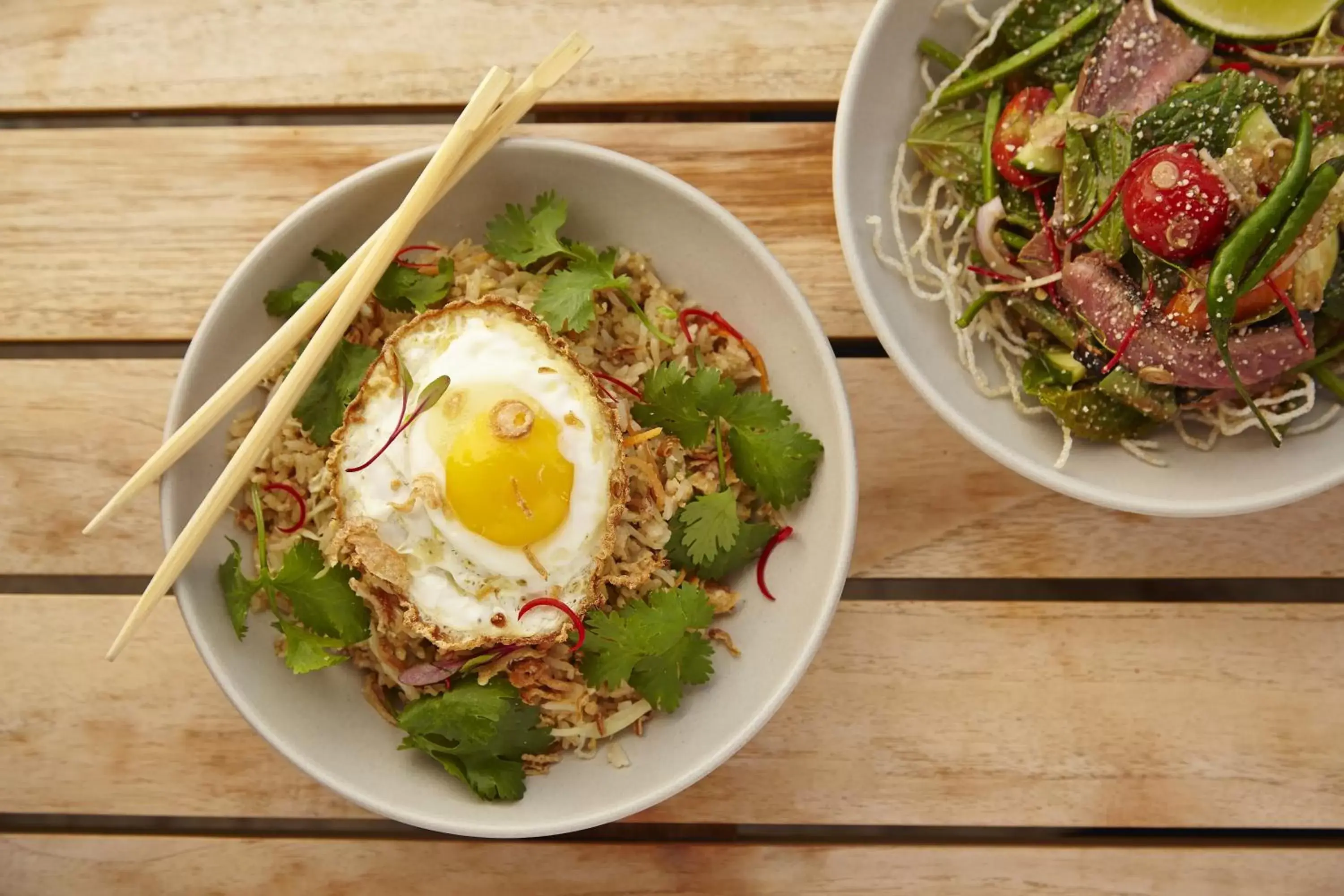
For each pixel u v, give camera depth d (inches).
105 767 28.5
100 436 28.6
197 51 28.7
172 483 25.8
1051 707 28.5
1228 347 25.5
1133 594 29.6
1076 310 26.4
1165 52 25.9
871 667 28.6
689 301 27.5
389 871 28.6
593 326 27.0
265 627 26.5
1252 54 26.0
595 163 26.4
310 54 28.7
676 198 26.4
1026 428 26.9
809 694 28.5
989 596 29.7
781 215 28.6
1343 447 25.9
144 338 28.7
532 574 25.5
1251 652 28.6
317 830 29.2
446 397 25.3
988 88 26.7
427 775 26.4
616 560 26.3
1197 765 28.5
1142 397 26.0
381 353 25.9
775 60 28.6
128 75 28.7
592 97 28.6
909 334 26.5
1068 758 28.5
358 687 26.9
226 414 26.3
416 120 29.5
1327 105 25.4
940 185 27.3
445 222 27.2
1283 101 25.5
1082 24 26.3
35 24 28.7
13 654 28.5
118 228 28.7
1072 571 28.6
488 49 28.6
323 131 28.7
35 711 28.5
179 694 28.5
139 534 28.6
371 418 25.7
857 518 28.2
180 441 25.4
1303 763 28.5
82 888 28.5
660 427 26.5
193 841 28.6
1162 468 26.5
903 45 26.5
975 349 27.3
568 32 28.6
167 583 25.4
